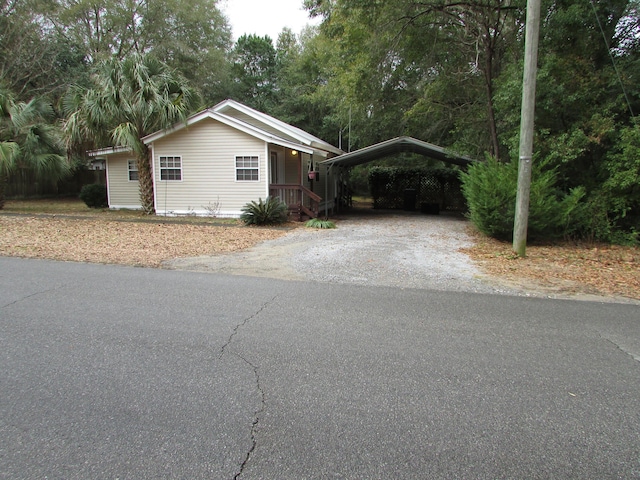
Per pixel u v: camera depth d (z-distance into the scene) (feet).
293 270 21.33
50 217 43.45
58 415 8.06
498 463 6.83
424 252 27.04
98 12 76.95
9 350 11.03
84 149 49.96
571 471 6.65
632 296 17.60
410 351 11.33
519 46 37.63
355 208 68.44
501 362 10.73
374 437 7.51
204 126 44.86
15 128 46.14
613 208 31.07
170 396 8.85
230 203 45.42
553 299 16.83
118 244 28.37
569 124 32.65
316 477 6.43
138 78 41.57
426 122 56.90
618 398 9.02
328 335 12.39
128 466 6.63
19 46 64.03
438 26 41.78
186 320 13.50
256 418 8.07
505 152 41.47
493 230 31.09
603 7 31.81
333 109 86.33
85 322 13.19
